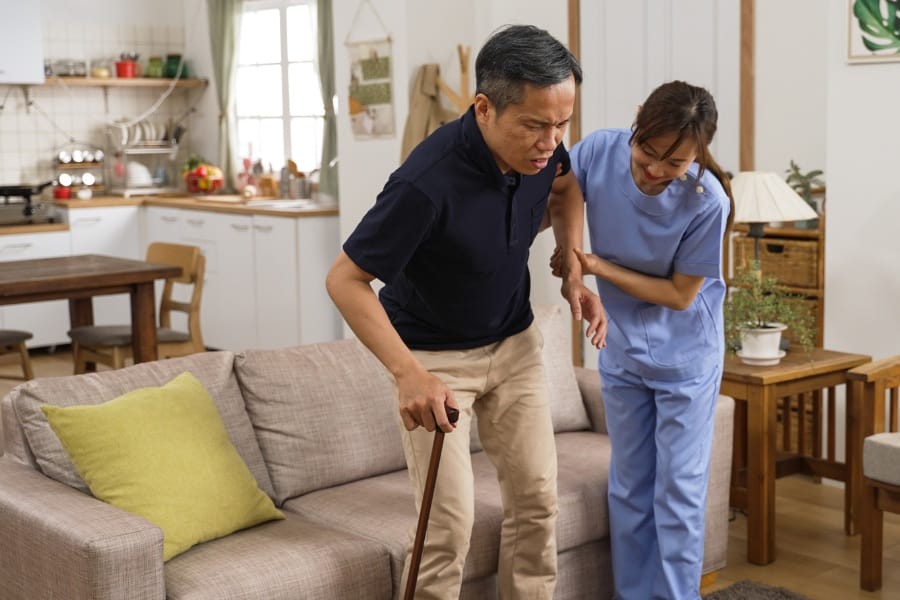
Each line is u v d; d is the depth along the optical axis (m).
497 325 2.47
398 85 5.62
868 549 3.39
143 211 7.58
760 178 3.88
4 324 7.02
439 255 2.27
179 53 8.16
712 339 2.92
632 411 3.00
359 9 5.78
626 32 5.05
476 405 2.62
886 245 4.09
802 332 3.82
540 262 5.55
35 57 7.25
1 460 2.85
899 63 3.96
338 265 2.20
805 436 4.60
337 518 2.85
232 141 7.85
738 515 4.11
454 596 2.48
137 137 7.95
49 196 7.68
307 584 2.50
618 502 3.06
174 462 2.65
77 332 5.24
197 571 2.48
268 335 6.61
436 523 2.44
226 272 6.90
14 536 2.54
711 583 3.44
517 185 2.27
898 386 3.66
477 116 2.16
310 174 7.17
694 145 2.48
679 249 2.77
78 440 2.62
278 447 3.02
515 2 5.52
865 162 4.11
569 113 2.10
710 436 2.98
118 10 7.88
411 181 2.14
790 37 5.54
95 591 2.28
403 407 2.12
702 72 4.79
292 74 7.34
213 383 2.99
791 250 4.54
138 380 2.91
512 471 2.57
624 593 3.09
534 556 2.64
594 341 2.61
